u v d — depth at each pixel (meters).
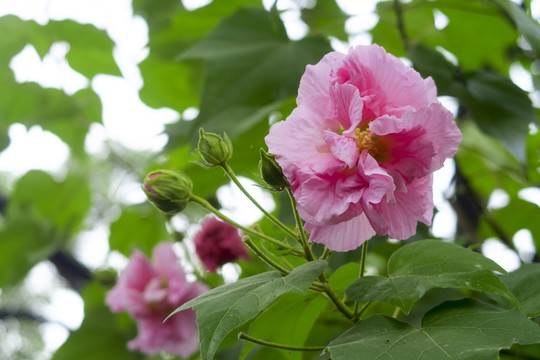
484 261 0.97
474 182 1.45
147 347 1.33
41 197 1.81
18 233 1.81
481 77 1.21
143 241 1.61
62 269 2.09
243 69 1.19
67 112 1.70
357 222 0.98
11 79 1.68
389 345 0.93
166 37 1.46
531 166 1.37
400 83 0.97
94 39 1.65
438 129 0.95
